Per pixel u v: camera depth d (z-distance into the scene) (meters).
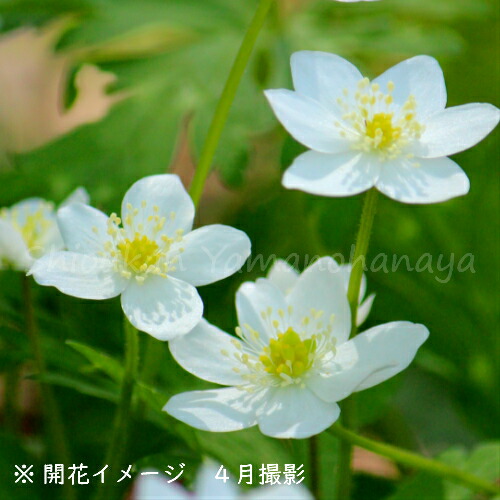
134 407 0.22
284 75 0.28
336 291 0.21
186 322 0.21
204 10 0.29
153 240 0.21
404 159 0.21
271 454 0.23
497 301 0.29
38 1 0.28
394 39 0.29
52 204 0.25
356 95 0.21
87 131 0.26
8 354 0.24
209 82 0.27
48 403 0.24
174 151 0.26
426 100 0.21
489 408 0.28
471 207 0.29
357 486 0.26
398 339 0.21
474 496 0.23
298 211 0.28
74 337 0.25
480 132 0.21
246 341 0.21
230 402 0.21
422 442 0.29
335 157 0.21
